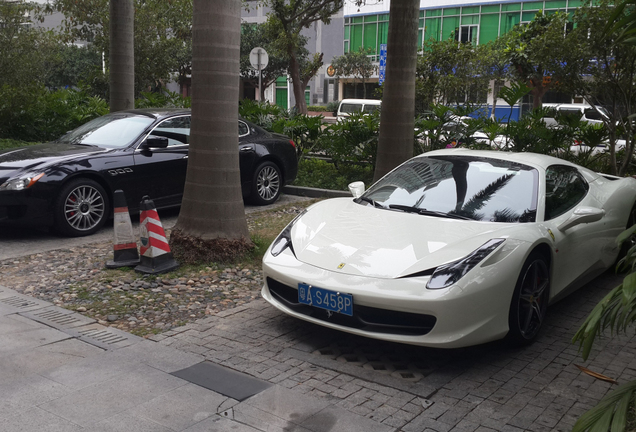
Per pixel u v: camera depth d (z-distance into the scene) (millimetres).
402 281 3555
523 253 3830
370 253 3859
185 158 7898
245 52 39781
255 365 3631
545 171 4766
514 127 10391
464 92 17016
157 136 7762
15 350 3699
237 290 5129
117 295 4902
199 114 5793
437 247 3812
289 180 9570
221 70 5691
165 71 20109
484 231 4000
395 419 3020
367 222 4328
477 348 4043
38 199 6477
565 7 35719
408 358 3840
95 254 6152
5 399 3074
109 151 7254
